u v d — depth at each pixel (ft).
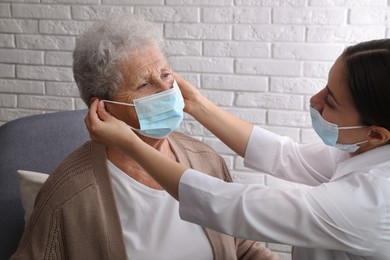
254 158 4.32
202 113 4.29
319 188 3.21
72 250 3.67
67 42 8.04
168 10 7.54
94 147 4.01
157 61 3.69
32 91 8.36
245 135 4.31
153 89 3.70
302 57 7.34
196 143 4.54
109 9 7.75
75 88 8.23
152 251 3.82
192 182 3.35
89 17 7.84
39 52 8.16
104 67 3.60
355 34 7.12
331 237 3.13
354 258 3.34
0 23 8.13
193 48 7.62
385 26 7.02
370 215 3.04
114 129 3.37
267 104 7.63
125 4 7.68
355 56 3.12
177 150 4.25
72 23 7.93
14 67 8.29
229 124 4.33
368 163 3.34
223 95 7.72
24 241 3.84
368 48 3.11
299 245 3.24
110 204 3.77
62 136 5.77
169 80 3.79
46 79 8.27
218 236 4.07
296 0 7.14
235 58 7.54
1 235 5.35
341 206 3.07
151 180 3.97
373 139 3.29
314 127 3.60
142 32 3.68
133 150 3.39
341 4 7.05
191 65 7.68
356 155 3.56
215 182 3.37
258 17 7.32
